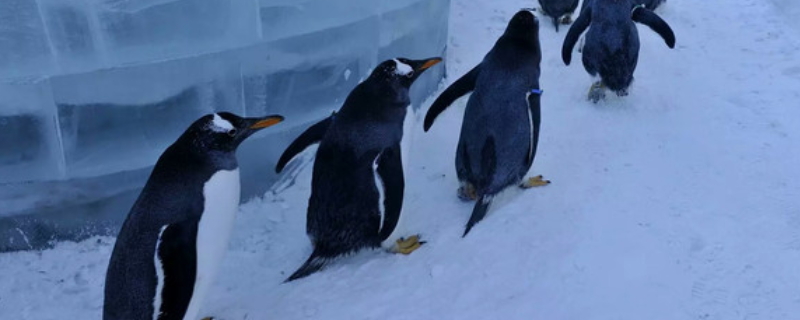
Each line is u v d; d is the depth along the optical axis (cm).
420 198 440
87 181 413
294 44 434
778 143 473
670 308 386
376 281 400
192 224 352
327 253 400
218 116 362
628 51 486
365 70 466
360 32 454
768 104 504
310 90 446
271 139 441
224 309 390
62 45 392
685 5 635
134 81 407
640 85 521
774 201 434
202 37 412
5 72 389
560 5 569
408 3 476
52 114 399
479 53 548
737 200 435
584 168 454
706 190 441
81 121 405
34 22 386
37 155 404
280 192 446
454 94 432
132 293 347
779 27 591
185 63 412
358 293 395
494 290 395
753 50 562
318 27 437
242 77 426
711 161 460
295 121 447
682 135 479
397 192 394
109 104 407
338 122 396
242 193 440
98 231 422
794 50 561
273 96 437
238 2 412
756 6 631
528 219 424
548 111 498
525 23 418
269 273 407
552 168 455
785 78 530
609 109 500
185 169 354
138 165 419
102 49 398
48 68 393
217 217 358
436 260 407
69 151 407
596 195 437
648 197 436
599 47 488
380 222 397
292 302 392
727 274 398
